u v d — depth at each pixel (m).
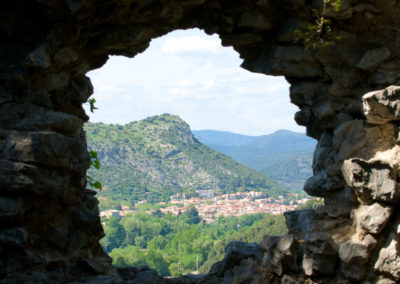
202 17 9.45
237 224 151.88
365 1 8.77
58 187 7.88
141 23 8.86
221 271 9.20
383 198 7.40
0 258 7.42
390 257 7.19
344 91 9.21
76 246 8.68
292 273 7.86
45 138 7.54
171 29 9.48
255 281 8.12
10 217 7.40
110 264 9.61
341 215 8.39
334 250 7.56
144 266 10.30
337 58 9.17
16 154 7.46
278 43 9.52
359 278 7.37
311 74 9.31
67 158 7.87
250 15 9.25
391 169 7.38
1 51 8.13
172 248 121.81
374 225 7.40
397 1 8.84
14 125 7.88
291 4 9.12
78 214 8.76
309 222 8.57
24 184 7.37
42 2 7.73
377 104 7.95
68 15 7.97
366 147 8.43
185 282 9.56
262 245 8.37
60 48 8.22
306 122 9.82
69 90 9.02
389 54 8.93
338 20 9.08
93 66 9.53
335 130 8.80
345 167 8.02
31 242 7.75
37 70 8.07
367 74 9.13
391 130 8.27
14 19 8.14
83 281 8.23
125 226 134.50
